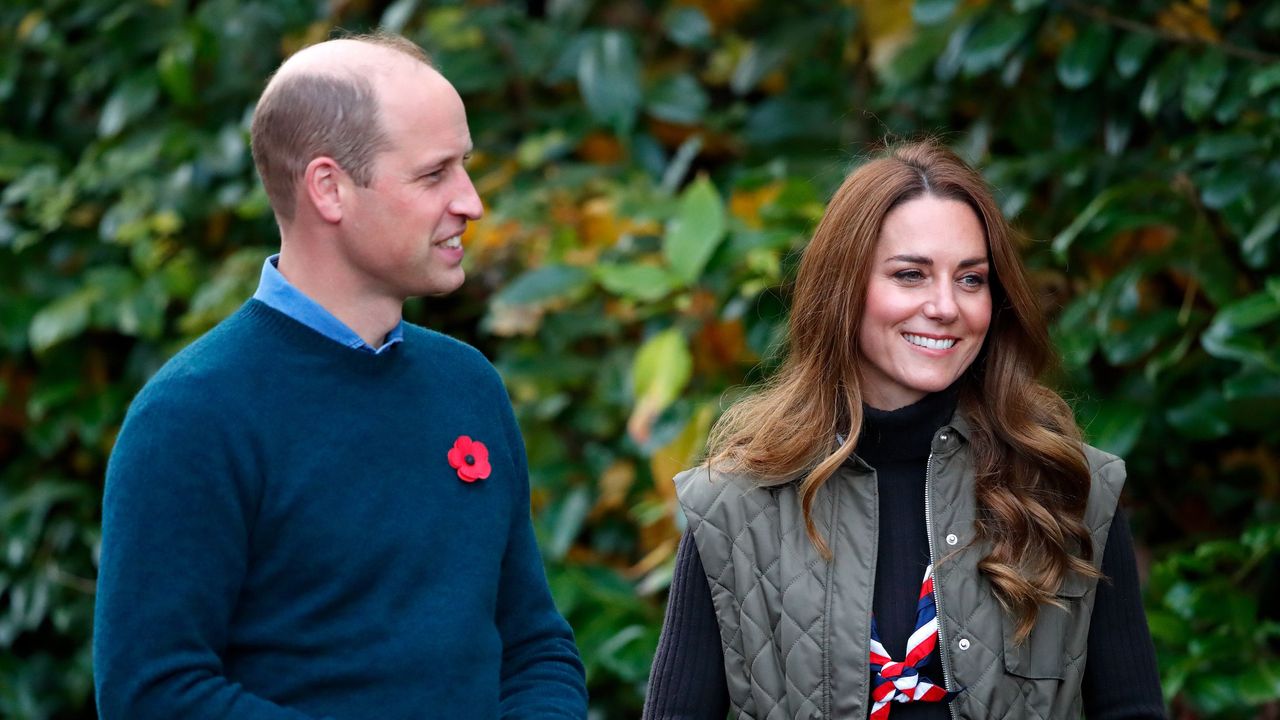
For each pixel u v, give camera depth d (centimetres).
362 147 675
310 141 677
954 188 788
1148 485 1389
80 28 1897
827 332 803
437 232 692
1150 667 804
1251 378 1188
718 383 1415
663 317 1408
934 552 787
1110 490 809
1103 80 1341
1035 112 1424
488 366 773
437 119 686
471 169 1630
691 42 1588
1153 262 1273
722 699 820
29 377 1828
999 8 1340
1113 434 1245
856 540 793
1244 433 1355
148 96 1733
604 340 1532
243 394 664
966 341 788
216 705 626
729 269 1376
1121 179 1345
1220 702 1174
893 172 793
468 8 1681
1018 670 771
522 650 773
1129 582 809
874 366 814
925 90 1495
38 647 1845
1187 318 1255
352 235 686
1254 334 1176
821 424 805
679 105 1573
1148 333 1248
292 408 675
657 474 1339
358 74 680
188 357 672
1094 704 810
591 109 1547
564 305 1477
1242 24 1285
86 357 1773
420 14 1720
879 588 793
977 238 786
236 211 1741
